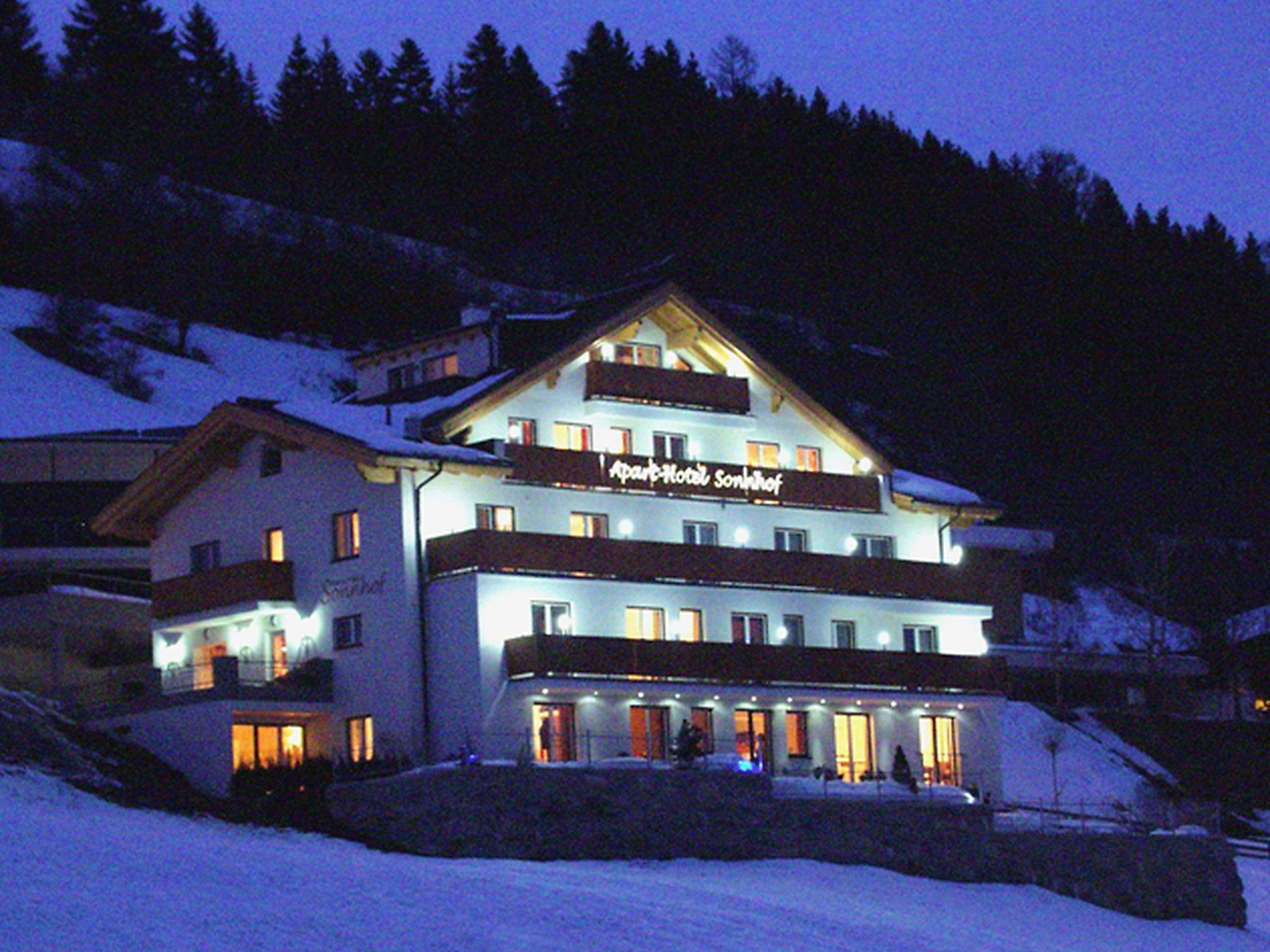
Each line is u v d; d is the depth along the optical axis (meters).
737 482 61.38
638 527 59.47
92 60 163.12
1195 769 78.38
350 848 45.50
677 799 47.88
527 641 53.38
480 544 53.66
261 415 56.34
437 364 64.25
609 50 184.25
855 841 50.06
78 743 51.28
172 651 59.38
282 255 135.62
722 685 57.34
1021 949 43.28
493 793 45.34
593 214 173.50
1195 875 55.06
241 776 50.91
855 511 64.75
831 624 62.41
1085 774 73.50
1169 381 161.00
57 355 104.69
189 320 119.94
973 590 65.81
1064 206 190.12
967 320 152.12
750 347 63.38
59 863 35.00
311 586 56.38
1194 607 107.88
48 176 135.00
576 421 59.44
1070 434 148.12
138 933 30.47
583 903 37.44
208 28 186.88
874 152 183.50
